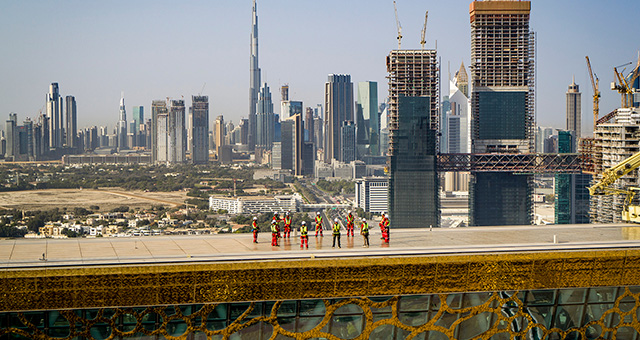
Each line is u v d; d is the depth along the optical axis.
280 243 86.50
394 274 75.25
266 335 74.56
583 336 81.81
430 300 77.44
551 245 82.25
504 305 79.44
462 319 78.69
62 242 86.12
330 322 75.81
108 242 86.44
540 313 80.50
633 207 107.12
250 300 72.94
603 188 136.62
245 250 80.69
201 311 72.44
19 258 74.06
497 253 77.12
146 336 71.81
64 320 70.19
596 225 105.31
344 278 74.25
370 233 96.19
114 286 69.62
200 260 72.00
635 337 82.94
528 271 78.06
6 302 68.25
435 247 81.31
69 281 68.69
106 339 71.19
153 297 70.75
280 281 73.00
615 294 81.19
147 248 81.75
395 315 76.94
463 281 77.19
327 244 86.06
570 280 79.31
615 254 78.56
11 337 69.69
